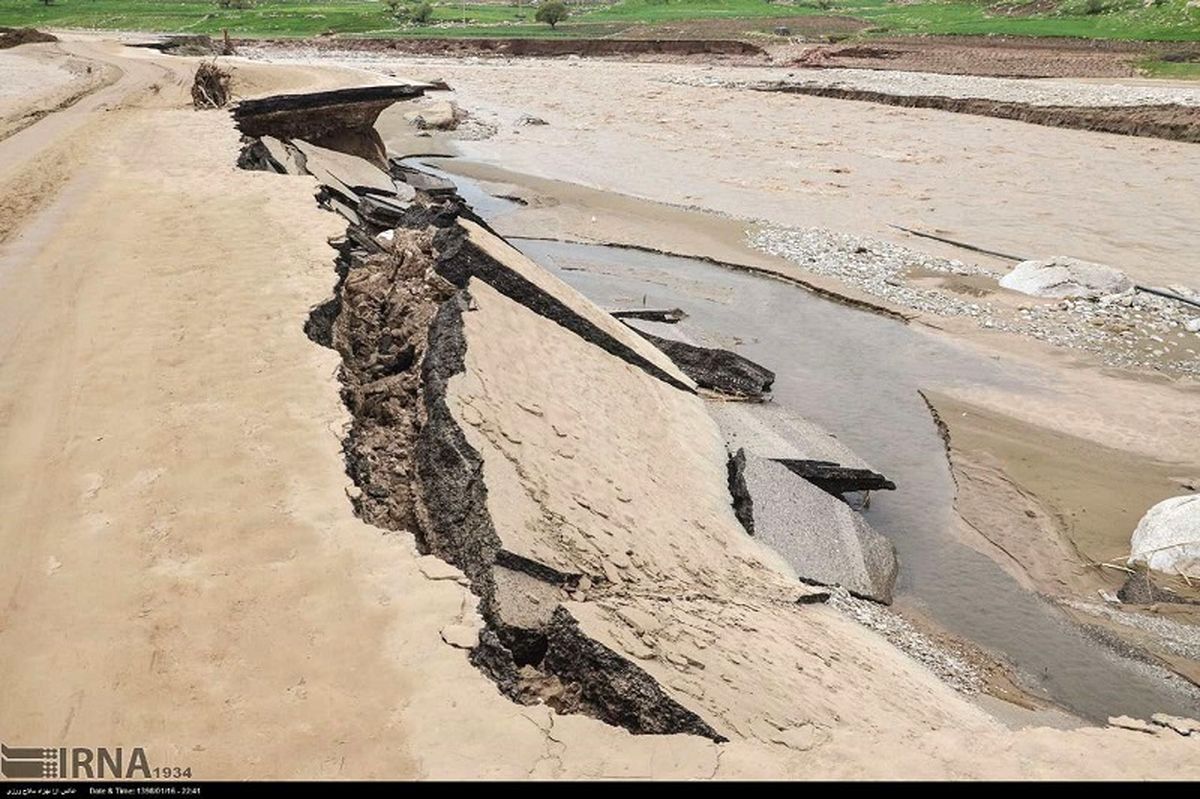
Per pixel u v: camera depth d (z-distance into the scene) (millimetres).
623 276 26000
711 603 9742
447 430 10391
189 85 38969
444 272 14656
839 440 17484
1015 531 14891
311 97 32906
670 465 13047
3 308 13375
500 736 6500
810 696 8258
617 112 50094
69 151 24562
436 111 47844
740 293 25094
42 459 9492
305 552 8289
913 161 37719
